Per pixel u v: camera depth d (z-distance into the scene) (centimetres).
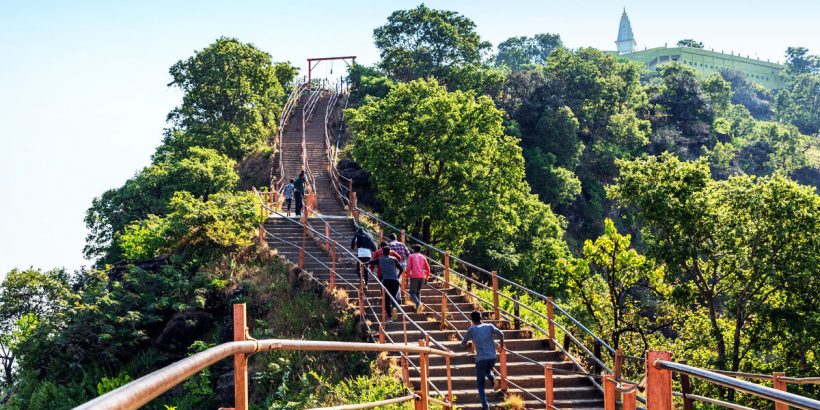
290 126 5822
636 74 10725
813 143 14625
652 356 508
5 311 3447
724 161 10256
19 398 1933
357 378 1608
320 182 4212
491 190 3953
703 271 3070
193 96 5969
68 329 2005
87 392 1906
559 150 7875
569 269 3541
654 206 2909
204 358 335
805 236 2736
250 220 2530
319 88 7212
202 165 4562
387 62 8706
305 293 2097
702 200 2880
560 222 5784
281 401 1611
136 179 4769
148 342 2078
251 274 2238
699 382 2762
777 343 2833
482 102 4109
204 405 1800
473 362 1717
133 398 231
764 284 2839
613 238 3419
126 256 2934
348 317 1923
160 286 2186
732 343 3003
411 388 1541
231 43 6097
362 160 4134
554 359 1709
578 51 10531
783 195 2762
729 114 14812
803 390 2661
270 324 1961
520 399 1510
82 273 3716
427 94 4159
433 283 2252
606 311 3519
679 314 3372
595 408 1511
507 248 4631
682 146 10106
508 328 1916
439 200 3769
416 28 8762
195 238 2427
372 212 4262
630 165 3127
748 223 2805
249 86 6050
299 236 2628
